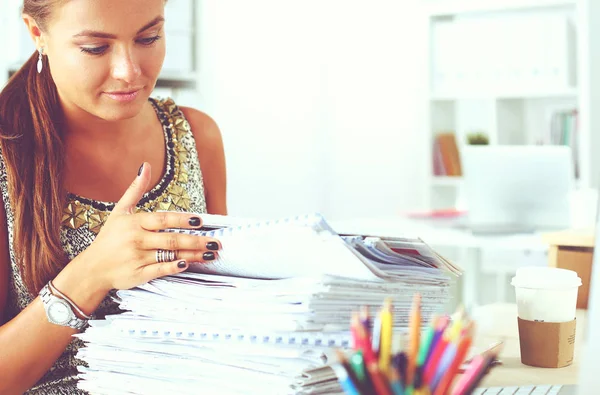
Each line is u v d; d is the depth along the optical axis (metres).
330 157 5.00
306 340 0.81
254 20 4.50
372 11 5.08
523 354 1.12
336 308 0.82
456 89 4.69
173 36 4.05
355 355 0.58
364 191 5.14
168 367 0.89
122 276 0.93
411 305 0.91
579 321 1.39
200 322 0.86
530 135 4.67
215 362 0.85
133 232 0.92
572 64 4.42
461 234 3.24
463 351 0.59
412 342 0.61
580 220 2.51
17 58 3.41
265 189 4.66
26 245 1.14
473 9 4.59
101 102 1.07
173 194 1.32
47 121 1.17
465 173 3.54
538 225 3.41
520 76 4.48
